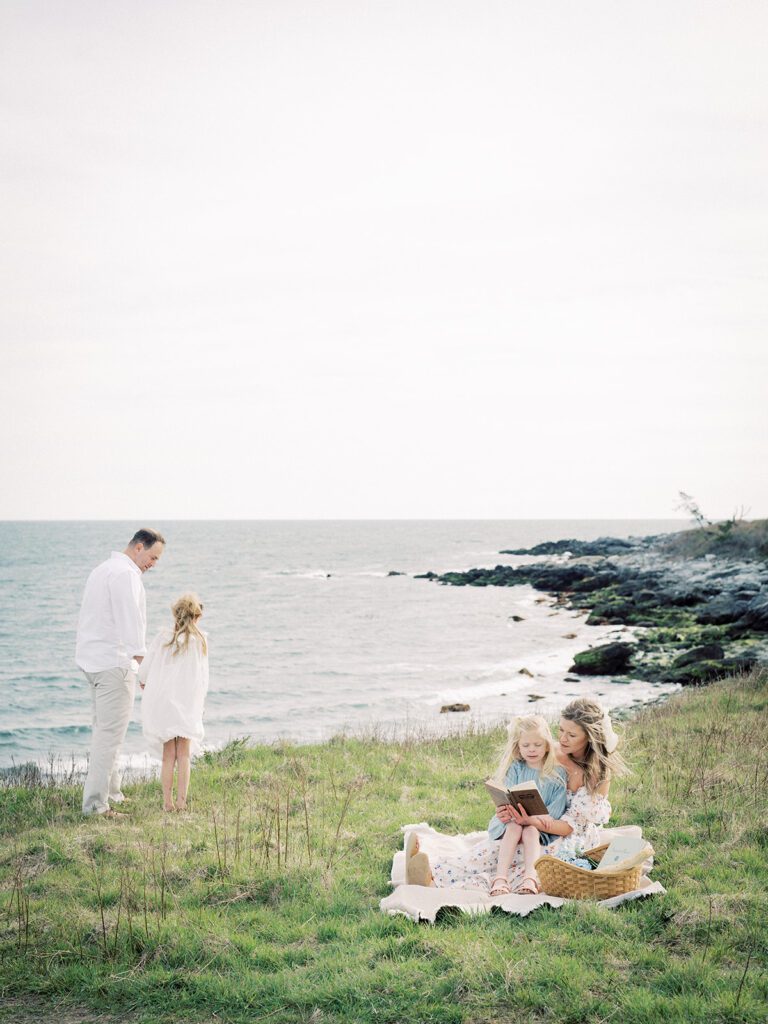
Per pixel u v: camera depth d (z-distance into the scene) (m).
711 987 4.78
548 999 4.70
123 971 5.33
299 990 4.97
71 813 8.92
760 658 25.47
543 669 29.73
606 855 6.36
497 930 5.57
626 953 5.25
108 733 8.81
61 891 6.63
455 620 48.69
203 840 7.75
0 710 27.97
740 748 10.84
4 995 5.12
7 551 129.00
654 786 9.16
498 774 7.08
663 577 54.97
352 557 120.12
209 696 27.62
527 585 69.88
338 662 34.56
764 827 7.61
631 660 28.41
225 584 78.12
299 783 10.18
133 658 8.77
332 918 6.07
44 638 47.16
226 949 5.57
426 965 5.13
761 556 57.97
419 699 25.80
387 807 9.03
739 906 5.92
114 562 8.80
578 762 6.76
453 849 7.17
